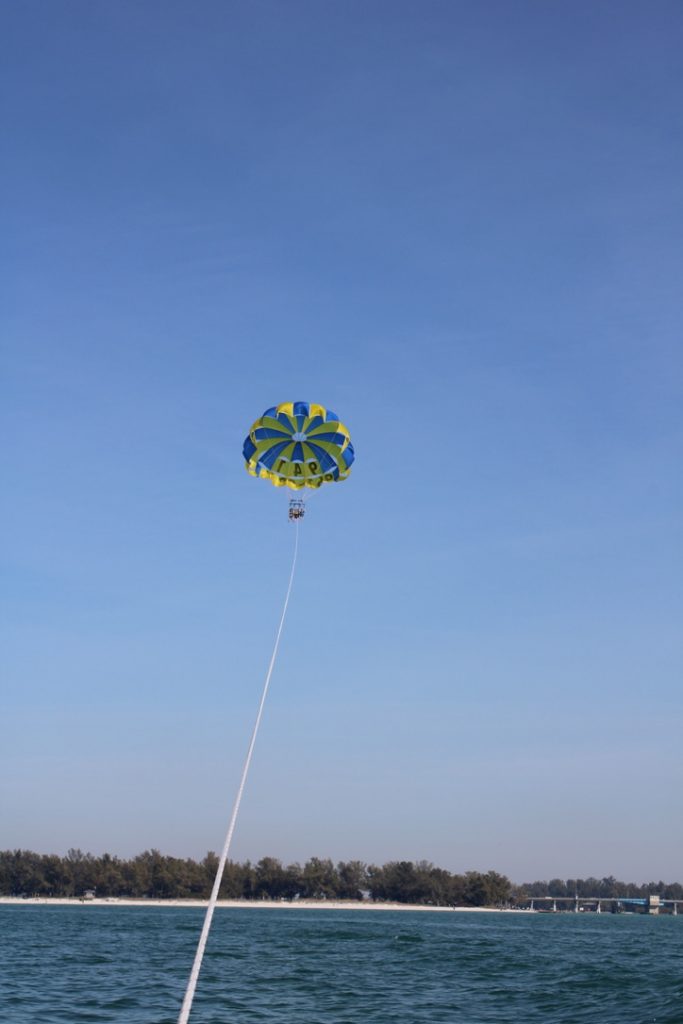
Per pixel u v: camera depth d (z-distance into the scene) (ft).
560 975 170.91
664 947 295.28
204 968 179.32
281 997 133.69
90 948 232.53
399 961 204.95
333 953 229.66
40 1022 107.14
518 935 380.78
